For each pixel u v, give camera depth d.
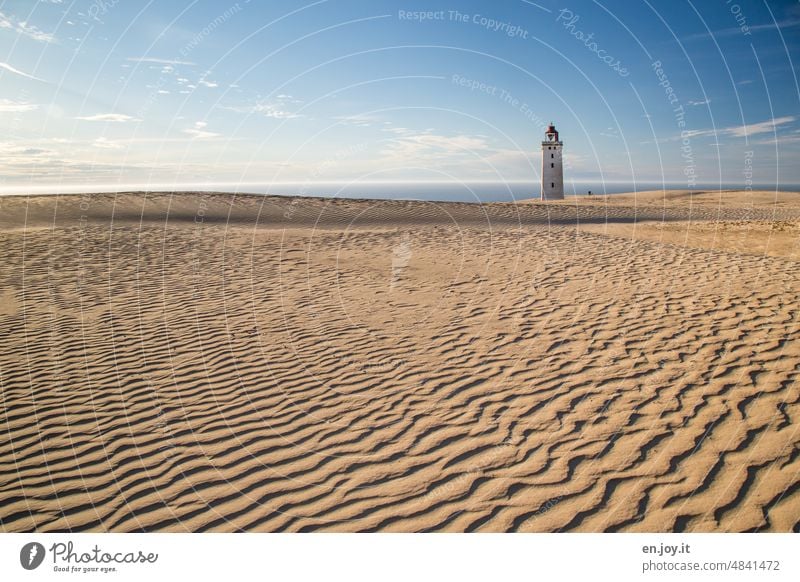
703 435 3.91
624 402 4.54
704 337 5.84
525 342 6.20
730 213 28.62
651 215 27.42
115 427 4.77
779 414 4.07
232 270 11.06
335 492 3.69
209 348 6.63
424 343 6.43
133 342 6.90
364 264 11.40
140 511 3.62
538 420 4.39
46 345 6.86
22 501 3.77
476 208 26.48
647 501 3.30
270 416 4.84
